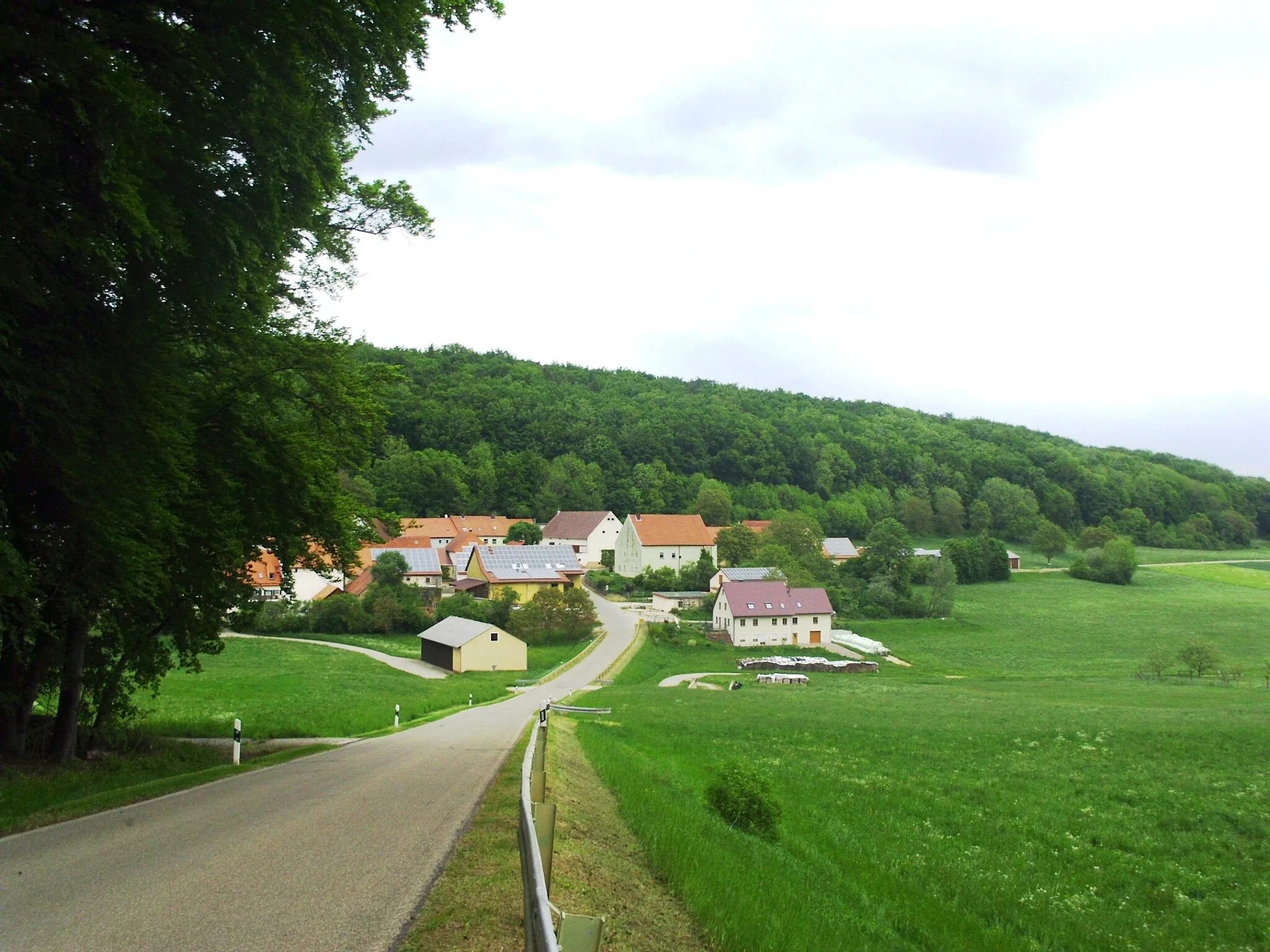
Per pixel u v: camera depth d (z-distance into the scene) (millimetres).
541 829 7062
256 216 14883
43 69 11320
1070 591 128250
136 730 24781
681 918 9250
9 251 11648
